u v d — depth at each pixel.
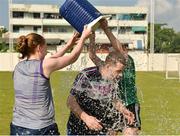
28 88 4.24
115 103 5.07
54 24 81.19
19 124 4.23
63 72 28.97
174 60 40.84
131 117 5.15
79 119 4.95
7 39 70.19
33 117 4.22
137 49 62.84
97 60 5.27
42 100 4.26
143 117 11.20
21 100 4.27
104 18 4.79
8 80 26.61
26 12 81.00
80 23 4.68
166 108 13.27
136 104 5.35
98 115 5.02
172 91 19.77
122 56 5.05
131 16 77.75
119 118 5.11
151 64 41.81
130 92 5.28
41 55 4.40
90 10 4.71
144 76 31.94
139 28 77.81
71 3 4.73
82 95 4.95
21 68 4.33
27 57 4.40
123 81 5.23
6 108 13.00
